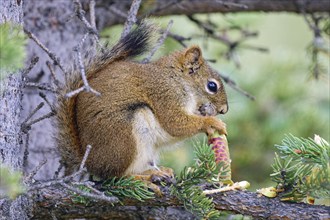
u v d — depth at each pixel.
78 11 9.99
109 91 9.93
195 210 8.68
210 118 10.59
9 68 6.32
